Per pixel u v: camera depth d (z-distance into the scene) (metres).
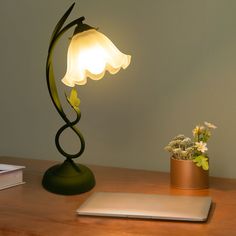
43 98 1.79
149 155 1.64
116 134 1.68
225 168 1.54
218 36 1.50
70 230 1.05
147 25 1.58
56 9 1.72
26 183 1.45
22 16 1.79
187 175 1.36
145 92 1.62
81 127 1.74
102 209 1.15
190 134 1.57
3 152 1.91
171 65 1.57
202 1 1.50
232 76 1.49
